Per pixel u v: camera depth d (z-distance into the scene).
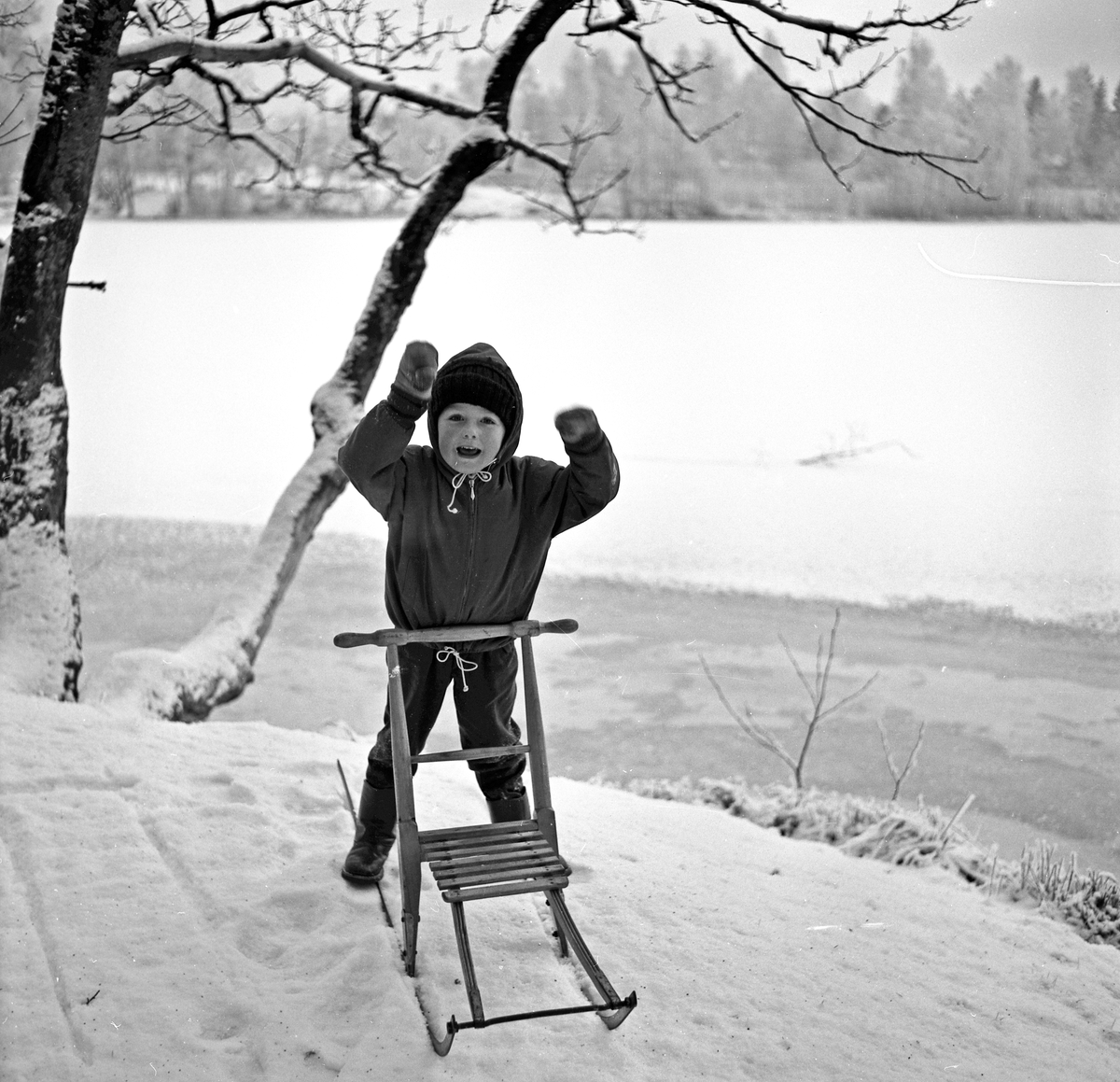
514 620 3.40
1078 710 11.30
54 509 6.42
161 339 44.28
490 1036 2.87
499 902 3.60
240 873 3.64
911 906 4.21
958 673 12.52
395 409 2.93
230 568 16.50
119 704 6.19
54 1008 2.88
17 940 3.16
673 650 13.37
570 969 3.24
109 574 15.95
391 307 8.22
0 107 6.34
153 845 3.83
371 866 3.57
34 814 3.95
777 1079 2.84
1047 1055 3.14
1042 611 14.94
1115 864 7.60
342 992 3.02
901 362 38.03
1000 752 10.12
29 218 6.17
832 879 4.37
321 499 7.96
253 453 26.06
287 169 10.04
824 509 21.17
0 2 6.38
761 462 25.73
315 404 8.16
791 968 3.43
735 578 16.62
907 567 16.94
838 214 71.56
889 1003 3.30
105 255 63.41
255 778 4.49
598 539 19.06
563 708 11.45
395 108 9.46
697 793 6.49
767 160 69.56
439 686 3.44
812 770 9.66
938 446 27.34
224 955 3.17
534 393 33.28
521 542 3.27
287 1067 2.72
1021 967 3.78
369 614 14.62
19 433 6.23
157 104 8.55
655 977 3.24
